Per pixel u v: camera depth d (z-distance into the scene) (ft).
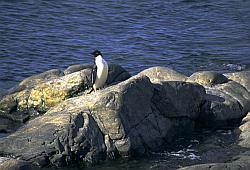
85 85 71.05
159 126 65.00
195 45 105.70
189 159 60.54
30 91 72.64
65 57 99.04
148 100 64.64
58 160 58.44
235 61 96.89
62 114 61.16
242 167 51.44
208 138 66.49
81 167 58.85
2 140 59.16
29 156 57.93
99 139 60.49
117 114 60.90
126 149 60.59
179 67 94.38
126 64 95.55
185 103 68.13
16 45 102.73
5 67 92.79
